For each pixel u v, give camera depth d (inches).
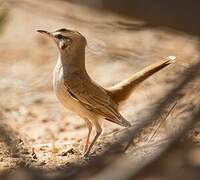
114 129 548.1
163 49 796.0
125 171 167.9
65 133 587.5
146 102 637.3
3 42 960.3
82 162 401.7
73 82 446.0
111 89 463.5
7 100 724.7
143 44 829.2
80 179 236.1
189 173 352.2
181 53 754.2
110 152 206.8
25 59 888.9
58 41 451.2
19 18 1007.6
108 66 804.6
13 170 400.8
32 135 578.6
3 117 640.4
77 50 449.7
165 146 169.6
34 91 762.2
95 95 449.7
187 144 399.2
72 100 450.3
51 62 876.0
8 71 842.8
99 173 190.2
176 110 457.7
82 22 823.1
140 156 368.5
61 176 247.1
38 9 898.7
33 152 456.4
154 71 466.3
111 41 840.3
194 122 171.8
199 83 471.2
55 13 890.1
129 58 808.3
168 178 344.8
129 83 464.4
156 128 424.5
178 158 374.3
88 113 453.1
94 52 828.0
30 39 967.0
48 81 801.6
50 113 671.8
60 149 489.4
